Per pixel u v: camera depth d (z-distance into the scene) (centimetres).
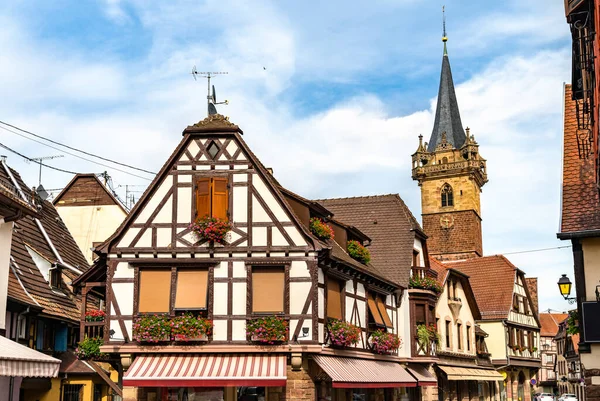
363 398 2967
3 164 3209
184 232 2366
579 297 2091
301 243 2352
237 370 2228
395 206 3700
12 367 1468
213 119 2453
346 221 3709
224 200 2392
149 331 2272
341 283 2667
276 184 2597
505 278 5478
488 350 5247
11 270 2653
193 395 2367
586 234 2067
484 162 11088
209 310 2320
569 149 2338
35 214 2209
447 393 4091
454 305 4112
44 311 2666
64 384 2897
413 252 3578
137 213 2388
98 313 2438
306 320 2309
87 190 4309
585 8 1912
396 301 3338
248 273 2339
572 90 2225
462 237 10525
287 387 2308
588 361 2039
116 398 3228
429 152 11000
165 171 2406
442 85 11319
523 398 5878
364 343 2847
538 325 6003
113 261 2358
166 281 2347
